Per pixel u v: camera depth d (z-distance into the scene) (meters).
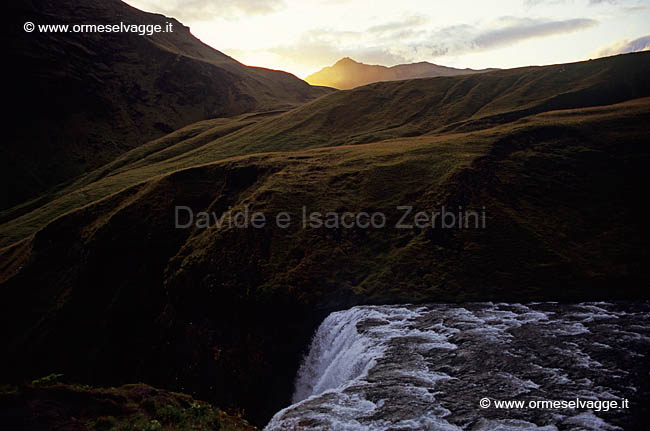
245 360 45.19
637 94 105.44
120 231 66.38
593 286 44.06
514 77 136.25
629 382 26.28
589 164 62.91
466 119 111.31
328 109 139.88
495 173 60.75
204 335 49.72
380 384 28.02
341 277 48.62
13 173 181.12
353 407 25.20
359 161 70.75
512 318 38.50
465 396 25.66
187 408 20.50
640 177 59.34
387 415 23.89
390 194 59.94
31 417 15.55
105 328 59.78
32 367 59.19
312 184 63.62
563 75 126.12
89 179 153.62
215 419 20.34
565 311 39.78
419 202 56.91
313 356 43.53
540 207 55.84
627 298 42.25
